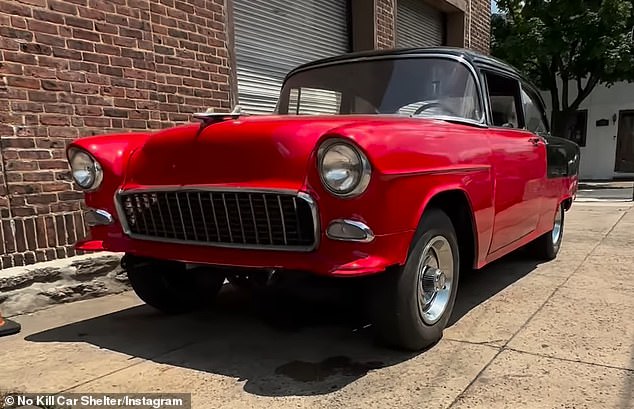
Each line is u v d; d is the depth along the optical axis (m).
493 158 3.57
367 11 8.45
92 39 4.57
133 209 3.16
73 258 4.38
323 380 2.80
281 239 2.69
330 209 2.55
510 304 4.05
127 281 4.69
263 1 6.94
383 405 2.52
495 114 4.06
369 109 3.80
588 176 21.06
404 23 9.94
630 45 15.85
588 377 2.76
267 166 2.68
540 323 3.60
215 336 3.50
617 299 4.11
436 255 3.19
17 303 3.98
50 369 2.99
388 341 3.04
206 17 5.65
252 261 2.72
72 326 3.73
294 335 3.49
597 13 15.72
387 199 2.58
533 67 18.41
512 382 2.72
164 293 3.78
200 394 2.67
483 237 3.51
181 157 2.94
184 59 5.41
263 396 2.63
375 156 2.50
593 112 20.70
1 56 3.99
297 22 7.56
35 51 4.18
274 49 7.17
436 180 2.92
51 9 4.28
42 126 4.23
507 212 3.88
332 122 2.82
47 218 4.26
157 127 5.16
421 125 3.01
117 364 3.05
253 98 6.88
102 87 4.66
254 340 3.41
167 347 3.32
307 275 2.83
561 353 3.08
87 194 3.35
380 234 2.58
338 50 8.43
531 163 4.33
